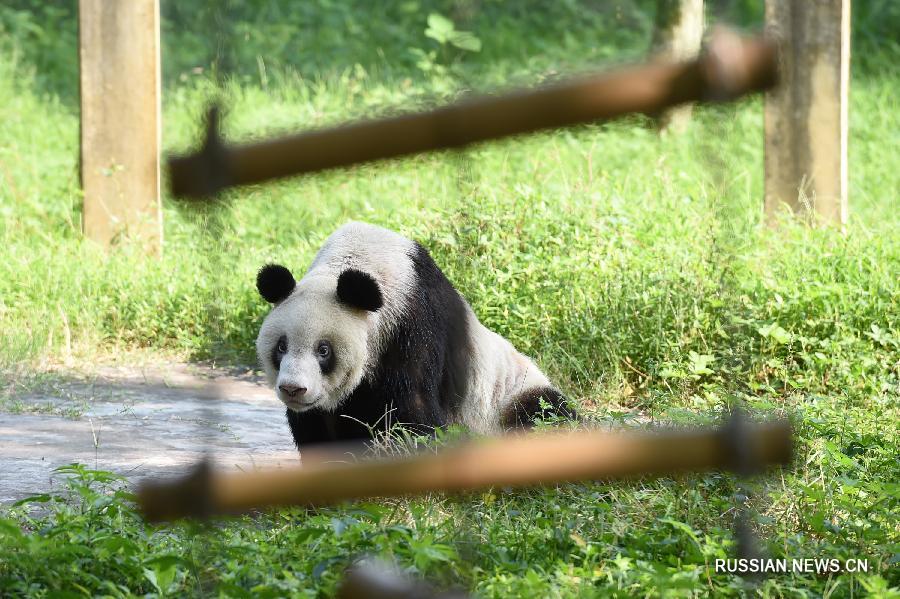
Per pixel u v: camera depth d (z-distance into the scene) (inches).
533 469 140.7
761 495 298.7
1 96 1050.7
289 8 1272.1
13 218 752.3
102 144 697.6
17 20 1205.1
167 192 159.0
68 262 664.4
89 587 265.6
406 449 356.8
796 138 642.2
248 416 497.4
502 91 142.2
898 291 534.3
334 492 144.2
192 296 621.0
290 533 299.4
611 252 585.0
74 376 553.6
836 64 634.8
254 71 1125.1
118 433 452.4
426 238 582.9
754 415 390.0
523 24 1203.9
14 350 557.9
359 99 1013.8
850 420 419.5
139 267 659.4
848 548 297.6
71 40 1205.7
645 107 138.0
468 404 411.2
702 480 333.1
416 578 252.4
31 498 306.8
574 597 251.4
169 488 149.3
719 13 142.4
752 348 487.2
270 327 375.6
